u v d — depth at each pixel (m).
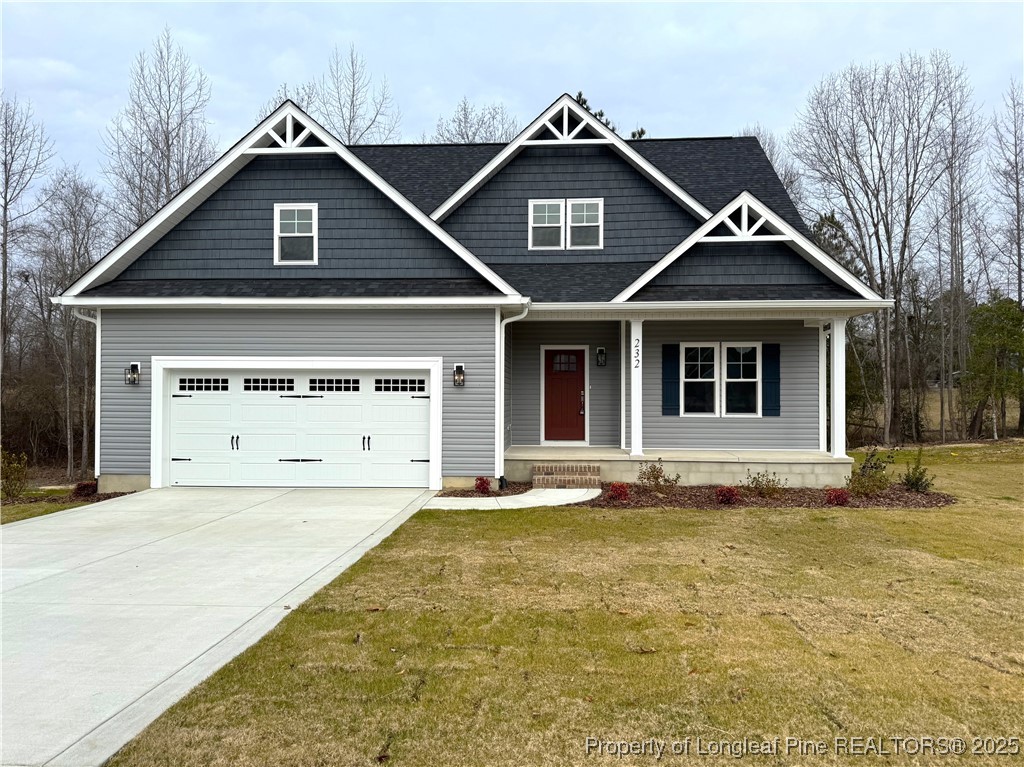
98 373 12.26
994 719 3.84
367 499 11.18
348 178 12.91
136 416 12.27
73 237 27.14
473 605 5.77
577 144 14.59
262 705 3.96
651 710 3.92
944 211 28.58
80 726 3.72
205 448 12.40
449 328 12.14
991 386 25.56
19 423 28.02
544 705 3.97
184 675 4.39
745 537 8.41
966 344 28.88
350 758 3.41
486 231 14.78
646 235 14.54
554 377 14.68
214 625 5.32
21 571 6.93
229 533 8.70
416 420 12.30
